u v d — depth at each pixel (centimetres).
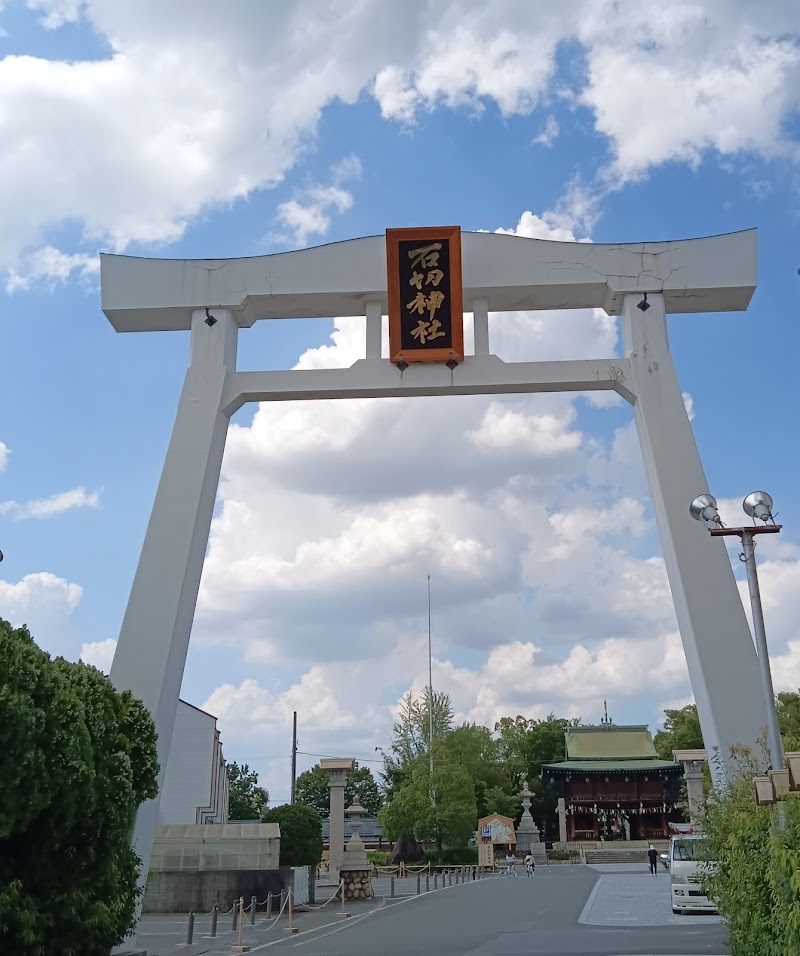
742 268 1983
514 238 2006
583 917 2380
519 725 9044
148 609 1805
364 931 2159
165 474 1898
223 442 1998
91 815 1195
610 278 1988
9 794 1038
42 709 1103
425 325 1950
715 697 1708
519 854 6850
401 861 5791
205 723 4369
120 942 1270
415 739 6981
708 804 1516
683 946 1683
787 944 895
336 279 1998
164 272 2025
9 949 1077
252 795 8581
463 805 6038
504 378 1947
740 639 1742
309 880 3142
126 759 1311
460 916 2489
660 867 5528
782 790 963
